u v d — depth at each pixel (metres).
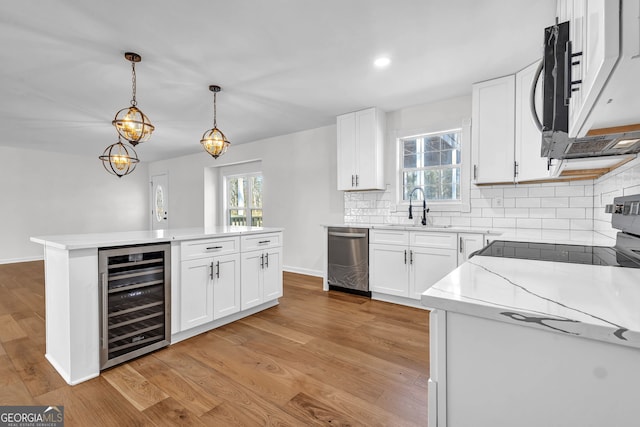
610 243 1.92
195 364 2.07
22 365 2.05
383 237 3.44
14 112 3.78
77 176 6.66
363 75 2.87
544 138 1.16
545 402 0.64
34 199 6.11
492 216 3.25
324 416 1.56
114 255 2.00
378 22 2.07
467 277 0.94
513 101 2.83
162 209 7.49
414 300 3.28
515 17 2.01
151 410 1.60
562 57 0.97
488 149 2.96
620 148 1.38
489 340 0.70
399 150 3.92
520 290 0.79
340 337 2.50
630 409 0.57
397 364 2.06
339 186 4.05
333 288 3.95
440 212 3.60
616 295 0.74
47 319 2.13
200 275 2.52
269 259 3.17
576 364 0.61
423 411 1.59
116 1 1.82
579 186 2.79
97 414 1.57
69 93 3.19
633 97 0.73
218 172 6.68
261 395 1.73
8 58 2.47
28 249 6.02
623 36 0.51
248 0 1.84
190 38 2.24
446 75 2.88
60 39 2.22
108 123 4.23
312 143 4.79
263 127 4.68
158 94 3.27
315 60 2.58
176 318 2.37
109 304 2.01
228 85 3.06
